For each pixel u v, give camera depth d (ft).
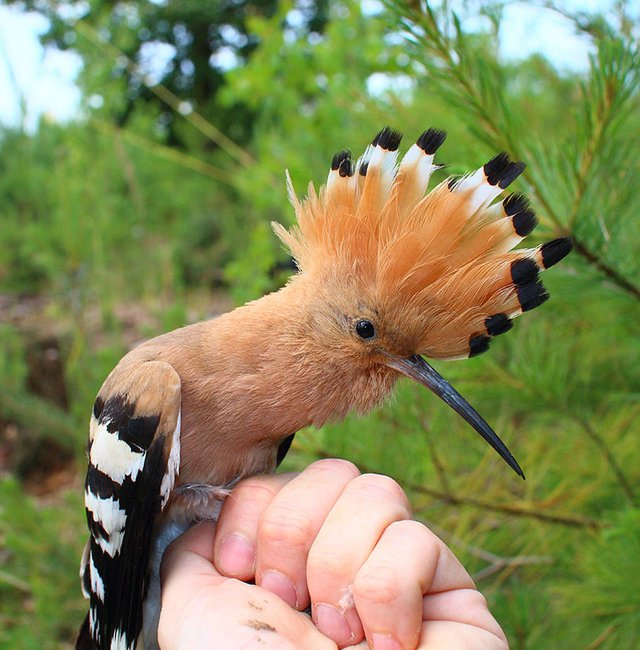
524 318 1.14
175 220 3.46
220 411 0.71
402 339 0.74
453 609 0.51
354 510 0.54
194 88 5.77
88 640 0.81
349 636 0.51
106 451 0.71
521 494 1.07
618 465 1.03
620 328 1.08
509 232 0.69
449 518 1.04
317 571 0.52
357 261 0.75
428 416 1.02
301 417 0.74
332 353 0.74
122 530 0.70
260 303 0.77
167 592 0.57
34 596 1.49
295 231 0.82
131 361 0.76
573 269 0.85
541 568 1.04
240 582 0.56
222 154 3.77
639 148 0.85
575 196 0.78
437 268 0.71
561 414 1.03
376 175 0.74
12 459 2.10
